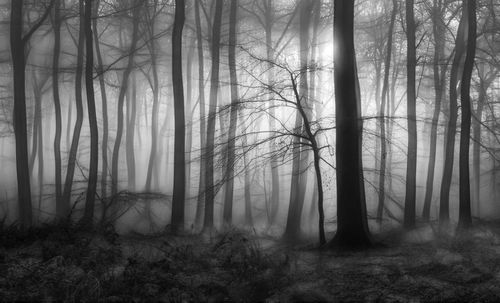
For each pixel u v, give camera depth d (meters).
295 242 17.80
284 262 9.34
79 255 9.48
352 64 13.48
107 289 7.55
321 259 10.60
